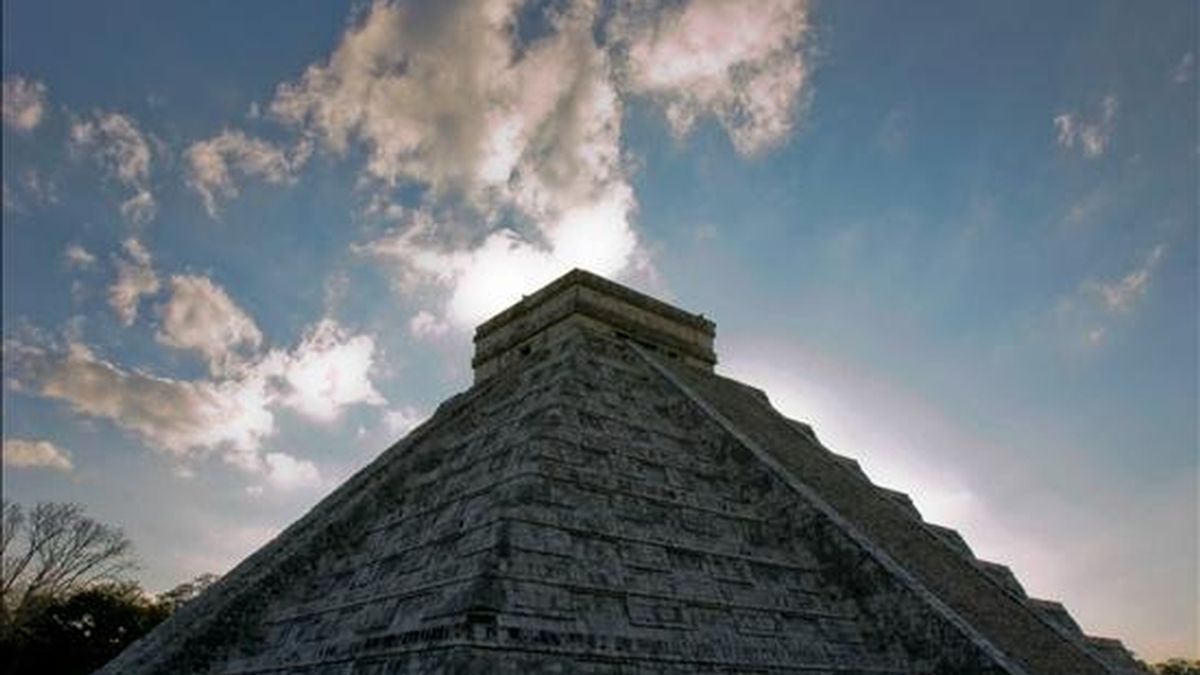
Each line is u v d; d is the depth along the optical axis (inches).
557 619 444.8
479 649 402.3
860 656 558.6
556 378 740.7
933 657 539.5
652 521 577.6
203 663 565.9
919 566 645.3
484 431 721.0
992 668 507.8
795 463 779.4
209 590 716.7
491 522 495.5
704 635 499.5
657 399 805.2
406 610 477.4
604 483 585.6
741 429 800.3
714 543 594.6
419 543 563.8
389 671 429.4
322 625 545.0
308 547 652.7
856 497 770.2
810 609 578.2
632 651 455.2
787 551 637.9
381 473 779.4
